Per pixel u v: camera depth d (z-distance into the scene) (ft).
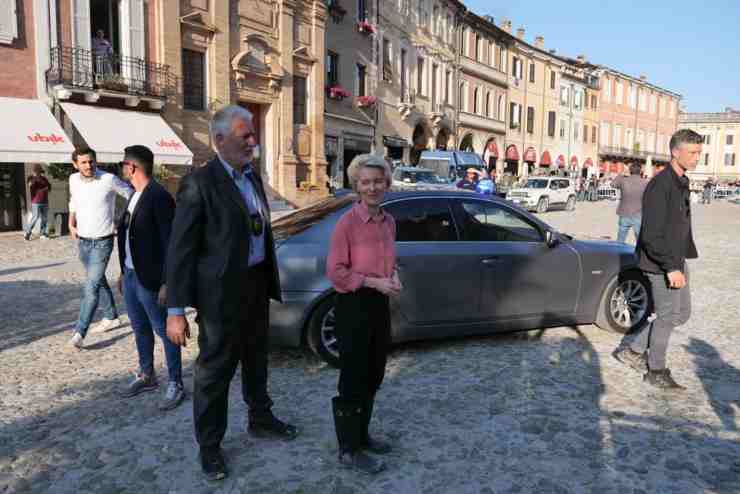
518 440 12.23
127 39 58.80
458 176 77.25
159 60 61.57
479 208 18.28
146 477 10.80
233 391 14.84
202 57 67.00
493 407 13.87
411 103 108.27
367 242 10.43
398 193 17.69
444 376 15.84
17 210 52.42
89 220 18.06
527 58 154.61
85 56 54.75
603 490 10.36
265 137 76.84
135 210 13.75
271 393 14.66
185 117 64.90
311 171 83.51
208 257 10.33
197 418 10.62
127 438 12.34
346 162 94.07
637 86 211.61
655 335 15.20
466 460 11.39
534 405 13.99
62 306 24.20
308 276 15.97
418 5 109.50
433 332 17.29
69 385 15.40
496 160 144.97
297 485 10.49
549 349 18.24
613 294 19.72
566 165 177.06
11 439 12.30
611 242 20.77
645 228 14.61
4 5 49.52
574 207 102.37
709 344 19.36
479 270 17.56
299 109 81.41
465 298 17.49
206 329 10.39
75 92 53.36
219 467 10.68
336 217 16.96
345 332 10.57
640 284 20.11
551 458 11.49
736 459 11.49
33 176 46.96
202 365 10.50
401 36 104.83
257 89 73.92
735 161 272.72
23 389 15.10
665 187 14.32
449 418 13.26
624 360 17.02
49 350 18.37
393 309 16.66
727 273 33.91
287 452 11.70
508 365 16.74
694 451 11.80
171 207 13.91
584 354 17.79
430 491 10.32
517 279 18.15
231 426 12.85
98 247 18.19
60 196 51.88
